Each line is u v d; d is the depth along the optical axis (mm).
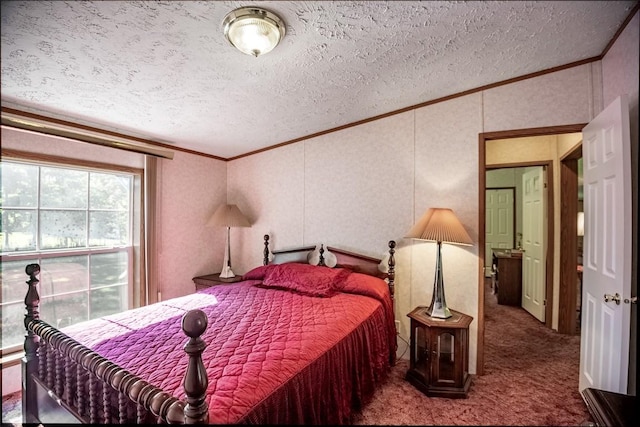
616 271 1665
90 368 1293
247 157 3812
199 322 1000
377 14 1551
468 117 2588
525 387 2311
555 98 2289
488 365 2656
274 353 1481
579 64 2213
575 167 3402
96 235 2781
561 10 1622
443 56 2016
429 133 2754
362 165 3070
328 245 3244
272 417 1209
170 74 1941
